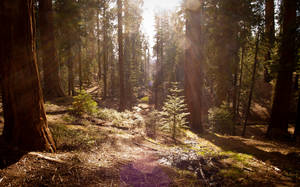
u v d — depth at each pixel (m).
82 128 6.31
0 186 2.40
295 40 9.04
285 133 10.53
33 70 3.53
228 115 13.92
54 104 9.69
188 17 11.85
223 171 4.22
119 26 17.11
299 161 5.28
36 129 3.60
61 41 13.50
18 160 3.04
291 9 9.84
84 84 32.38
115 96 30.67
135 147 5.80
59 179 2.87
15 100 3.40
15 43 3.25
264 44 11.77
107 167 3.73
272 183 3.56
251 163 4.98
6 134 3.52
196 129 11.85
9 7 3.14
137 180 3.34
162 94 36.06
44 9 11.48
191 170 4.22
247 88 18.19
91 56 29.30
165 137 8.39
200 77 12.06
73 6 12.12
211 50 16.09
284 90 10.80
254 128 15.77
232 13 12.80
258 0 11.21
